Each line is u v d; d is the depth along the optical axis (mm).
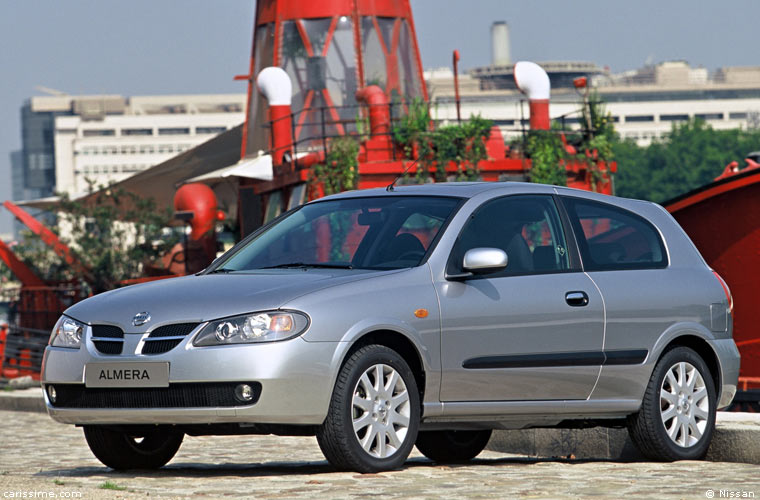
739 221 41812
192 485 17688
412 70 71750
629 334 21016
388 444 18734
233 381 17484
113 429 19703
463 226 19875
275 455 25891
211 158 86688
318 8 69312
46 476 20109
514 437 26469
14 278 92938
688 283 22109
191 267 75938
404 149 53969
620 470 19906
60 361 18875
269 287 18438
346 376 18062
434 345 18891
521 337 19766
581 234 21234
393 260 19500
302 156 58969
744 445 21578
